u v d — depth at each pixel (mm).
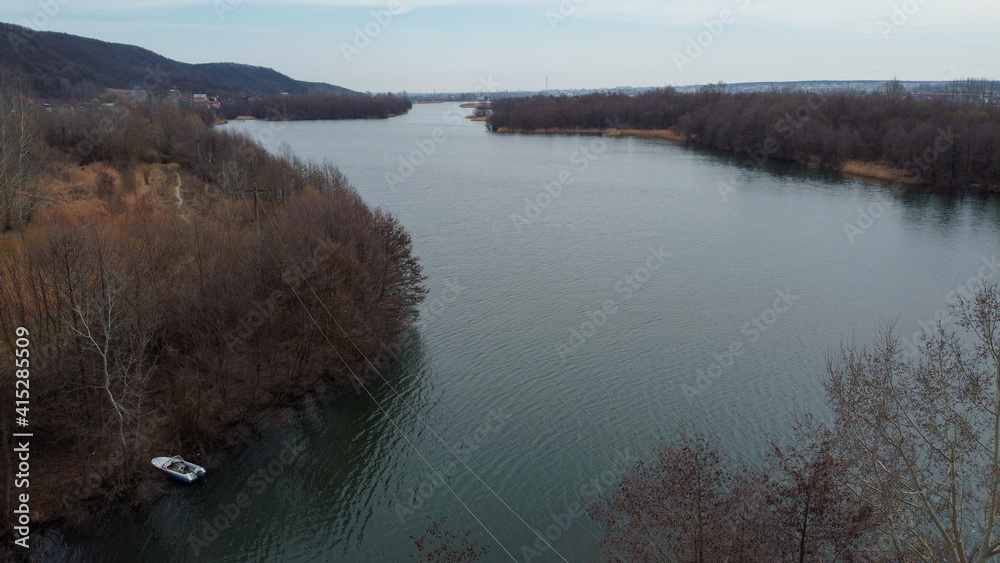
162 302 49156
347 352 56125
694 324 65812
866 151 145875
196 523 40156
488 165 160750
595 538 37688
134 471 42250
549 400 52188
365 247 59469
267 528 39875
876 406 26328
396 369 57656
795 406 50250
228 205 75125
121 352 43188
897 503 24719
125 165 96312
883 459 24531
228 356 50125
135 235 53531
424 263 83812
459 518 40250
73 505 39844
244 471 44781
